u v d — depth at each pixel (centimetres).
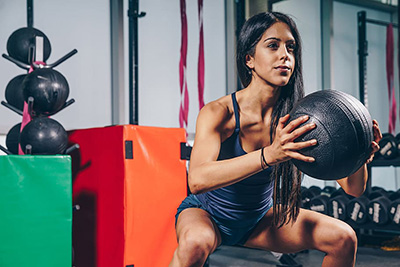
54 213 197
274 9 459
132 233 201
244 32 145
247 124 148
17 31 262
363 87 440
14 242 188
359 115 123
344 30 498
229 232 156
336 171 121
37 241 193
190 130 418
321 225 143
